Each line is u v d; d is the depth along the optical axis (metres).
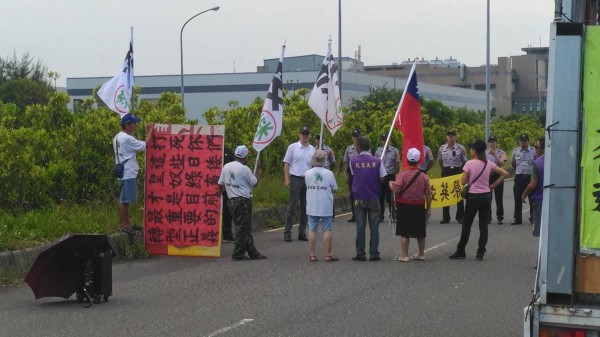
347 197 23.25
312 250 13.80
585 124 5.21
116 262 14.02
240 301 10.55
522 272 12.53
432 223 19.70
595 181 5.21
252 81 61.09
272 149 24.02
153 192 14.64
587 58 5.20
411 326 9.12
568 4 6.73
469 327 9.05
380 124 30.45
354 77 63.53
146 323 9.38
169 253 14.54
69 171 16.22
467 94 84.62
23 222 14.02
